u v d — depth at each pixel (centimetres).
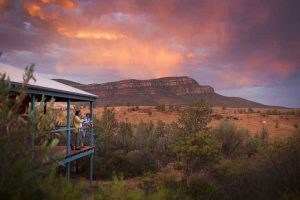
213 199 1250
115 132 3600
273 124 8131
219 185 1393
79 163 2567
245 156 2711
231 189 1230
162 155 3038
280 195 957
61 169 2258
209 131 3144
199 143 2369
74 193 644
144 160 2675
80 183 699
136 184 1642
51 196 623
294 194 919
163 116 11069
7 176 600
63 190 643
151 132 3831
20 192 584
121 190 712
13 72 1324
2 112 680
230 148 2995
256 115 11012
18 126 695
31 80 1302
